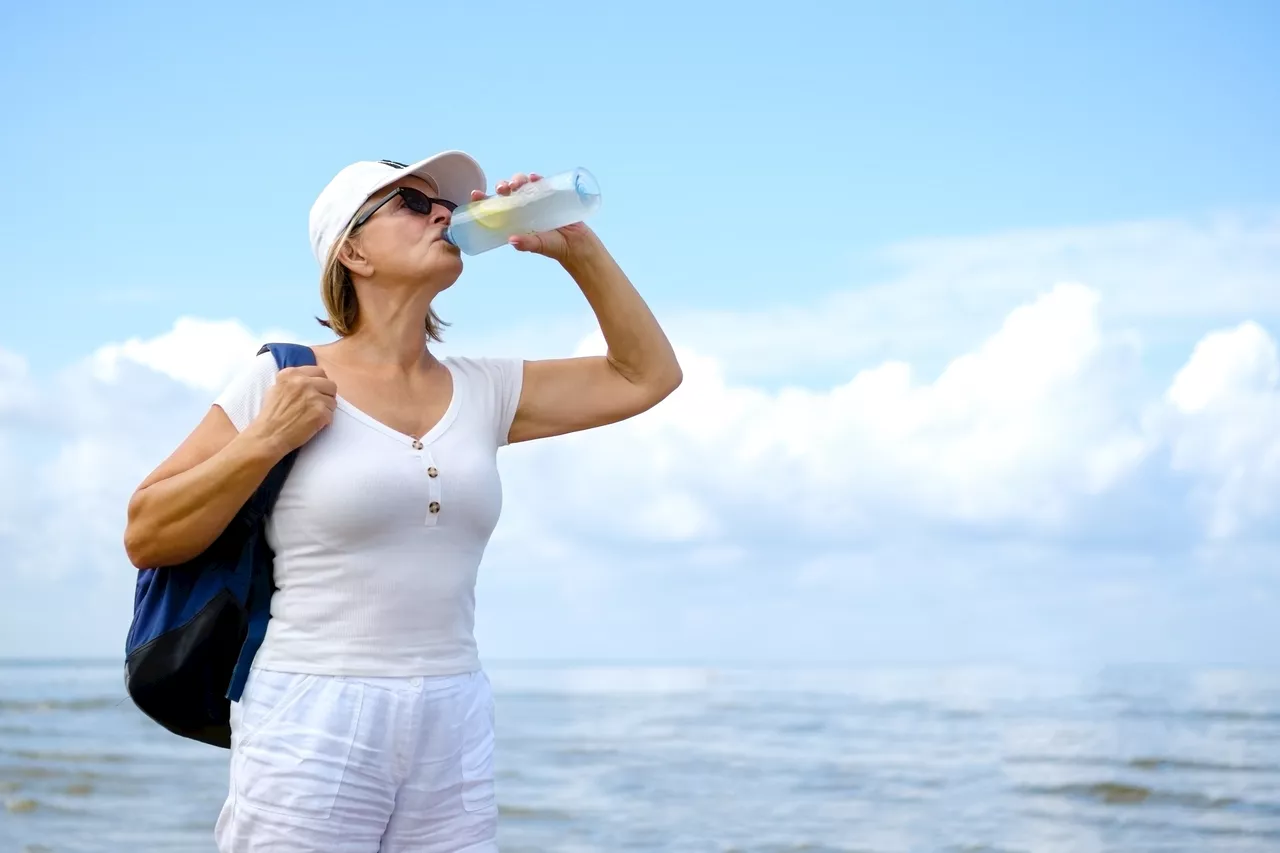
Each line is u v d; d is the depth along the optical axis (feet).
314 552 7.73
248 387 7.99
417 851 8.01
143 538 7.64
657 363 9.27
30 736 48.78
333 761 7.54
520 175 8.38
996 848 27.14
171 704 8.00
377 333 8.32
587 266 9.00
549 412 9.07
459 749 7.98
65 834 27.37
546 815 30.99
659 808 32.07
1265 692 67.05
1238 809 32.17
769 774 38.45
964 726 52.49
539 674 107.14
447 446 8.04
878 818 30.55
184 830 27.96
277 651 7.74
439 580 7.88
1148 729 50.16
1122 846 27.58
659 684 85.66
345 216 8.21
